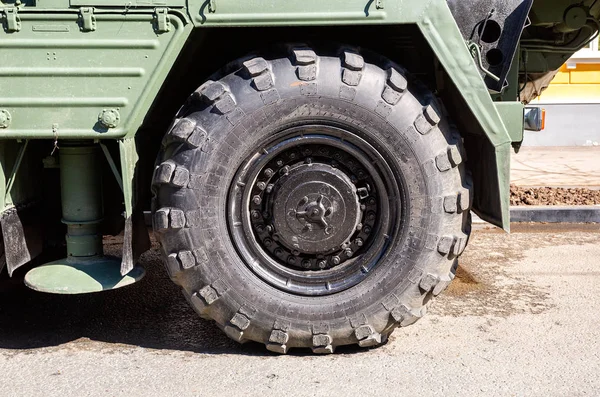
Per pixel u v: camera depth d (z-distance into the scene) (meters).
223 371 2.99
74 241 3.29
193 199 2.92
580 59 11.89
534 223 6.33
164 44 2.86
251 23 2.86
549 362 3.11
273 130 2.94
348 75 2.92
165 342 3.36
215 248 2.95
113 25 2.84
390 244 3.04
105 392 2.79
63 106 2.87
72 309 3.87
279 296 3.01
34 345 3.33
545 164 9.90
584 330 3.54
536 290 4.26
